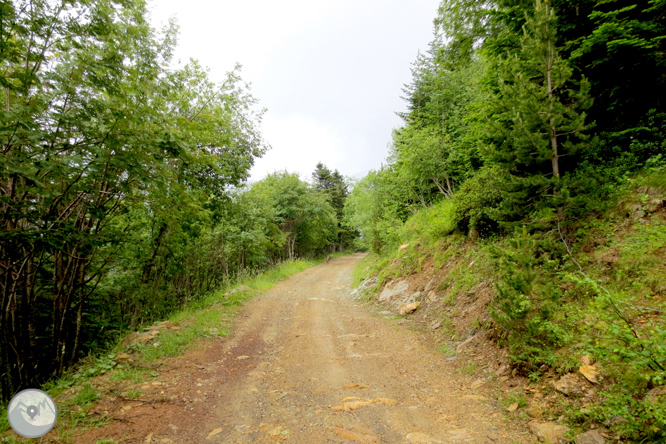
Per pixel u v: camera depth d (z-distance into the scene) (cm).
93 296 1027
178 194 800
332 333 862
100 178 575
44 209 550
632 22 566
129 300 1152
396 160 1838
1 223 566
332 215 4409
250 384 556
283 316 1096
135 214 1033
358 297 1372
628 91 655
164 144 673
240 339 833
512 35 796
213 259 1728
